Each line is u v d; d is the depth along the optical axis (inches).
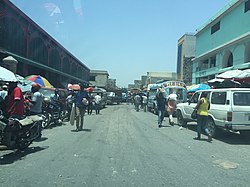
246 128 434.9
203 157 327.9
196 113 462.3
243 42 1109.1
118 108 1537.9
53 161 296.5
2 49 762.2
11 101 326.3
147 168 275.0
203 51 1616.6
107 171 262.1
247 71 686.5
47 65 1210.6
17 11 846.5
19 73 928.3
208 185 226.4
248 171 270.5
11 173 252.5
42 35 1108.5
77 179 236.8
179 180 238.7
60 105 655.8
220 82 726.5
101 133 506.6
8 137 311.1
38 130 365.4
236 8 1189.1
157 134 508.4
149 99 1192.2
